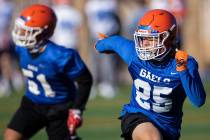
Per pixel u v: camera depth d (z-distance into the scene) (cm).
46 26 1852
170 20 1623
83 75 1833
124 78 4812
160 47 1605
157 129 1612
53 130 1855
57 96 1852
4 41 4112
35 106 1864
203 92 1595
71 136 1833
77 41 4106
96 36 3906
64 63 1825
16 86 4434
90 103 3616
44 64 1833
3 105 3612
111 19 3828
